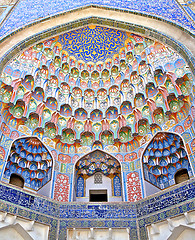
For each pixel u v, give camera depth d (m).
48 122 8.61
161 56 8.38
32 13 8.25
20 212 6.64
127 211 7.38
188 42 7.25
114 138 8.84
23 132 8.21
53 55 9.04
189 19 7.45
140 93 8.73
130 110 8.98
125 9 8.32
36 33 8.06
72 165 8.61
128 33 8.81
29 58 8.54
